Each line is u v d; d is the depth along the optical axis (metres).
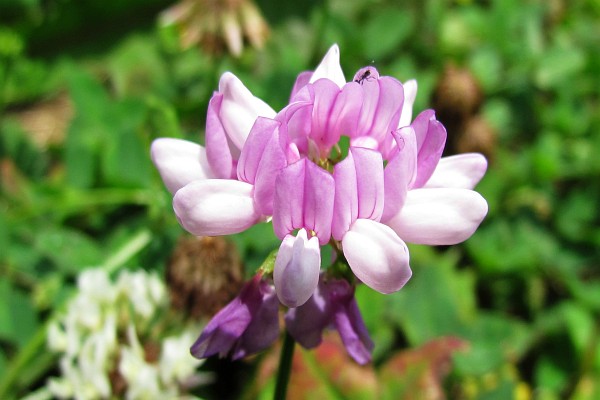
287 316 0.14
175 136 0.21
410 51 0.29
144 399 0.18
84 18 0.31
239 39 0.24
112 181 0.22
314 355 0.19
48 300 0.20
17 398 0.19
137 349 0.18
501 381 0.20
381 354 0.21
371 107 0.14
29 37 0.31
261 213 0.13
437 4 0.30
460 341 0.19
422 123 0.13
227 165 0.14
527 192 0.25
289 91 0.23
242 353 0.14
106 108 0.24
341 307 0.14
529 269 0.23
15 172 0.25
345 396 0.19
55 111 0.31
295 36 0.30
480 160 0.14
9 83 0.30
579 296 0.23
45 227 0.22
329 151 0.14
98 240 0.23
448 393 0.21
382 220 0.14
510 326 0.21
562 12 0.32
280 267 0.13
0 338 0.20
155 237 0.20
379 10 0.30
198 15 0.24
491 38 0.29
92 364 0.18
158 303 0.18
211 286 0.17
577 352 0.22
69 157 0.23
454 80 0.24
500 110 0.27
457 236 0.13
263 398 0.19
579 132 0.27
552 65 0.28
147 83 0.29
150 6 0.32
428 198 0.13
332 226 0.13
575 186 0.26
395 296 0.21
